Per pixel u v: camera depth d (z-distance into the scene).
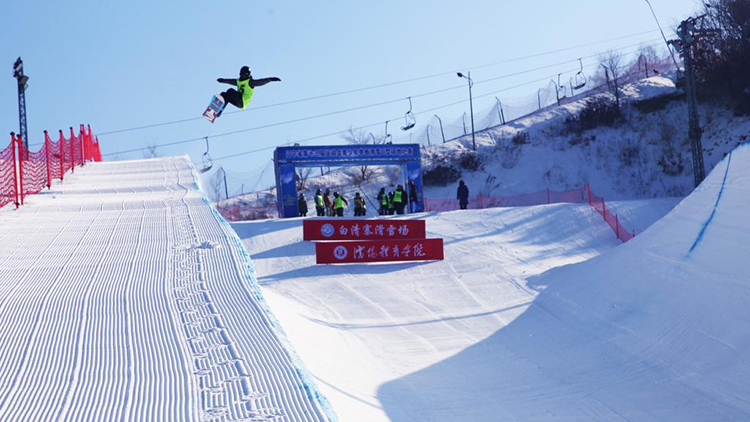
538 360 13.90
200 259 12.98
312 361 12.25
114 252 13.87
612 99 60.66
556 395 11.80
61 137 27.06
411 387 12.46
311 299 20.00
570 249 26.39
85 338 8.84
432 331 16.67
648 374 12.22
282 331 9.05
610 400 11.33
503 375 13.13
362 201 34.66
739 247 14.30
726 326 12.66
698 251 15.54
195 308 10.03
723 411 10.30
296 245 26.50
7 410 6.74
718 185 17.12
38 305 10.27
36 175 24.89
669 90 59.00
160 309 10.02
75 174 29.03
